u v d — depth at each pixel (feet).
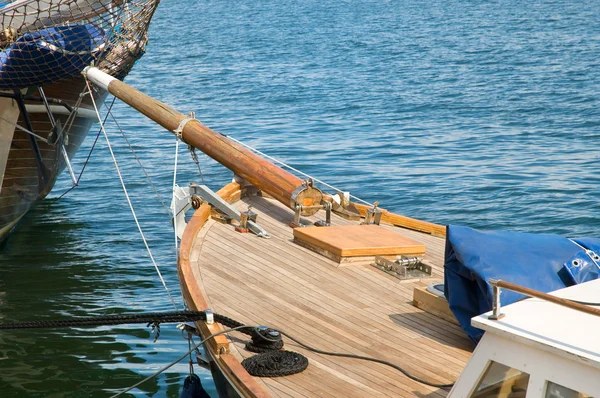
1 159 54.08
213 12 382.83
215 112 120.67
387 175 76.59
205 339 26.58
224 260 35.58
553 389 18.76
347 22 305.94
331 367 25.76
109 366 38.88
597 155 83.15
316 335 28.22
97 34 51.75
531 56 183.73
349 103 125.29
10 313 45.27
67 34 47.98
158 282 50.85
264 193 46.83
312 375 25.16
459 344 27.61
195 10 401.08
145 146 93.35
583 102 118.42
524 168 77.82
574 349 18.22
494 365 19.97
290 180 41.34
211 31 280.72
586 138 92.53
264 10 385.70
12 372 38.11
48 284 50.19
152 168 82.33
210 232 39.50
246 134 101.35
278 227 40.75
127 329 43.39
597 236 57.93
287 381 24.71
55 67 48.75
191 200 42.39
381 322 29.40
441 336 28.22
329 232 37.86
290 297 31.60
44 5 51.93
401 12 346.33
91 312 45.62
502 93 130.82
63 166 63.16
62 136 56.95
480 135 96.48
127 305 46.83
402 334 28.35
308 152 88.63
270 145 93.20
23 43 46.50
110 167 83.05
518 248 26.89
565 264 26.40
